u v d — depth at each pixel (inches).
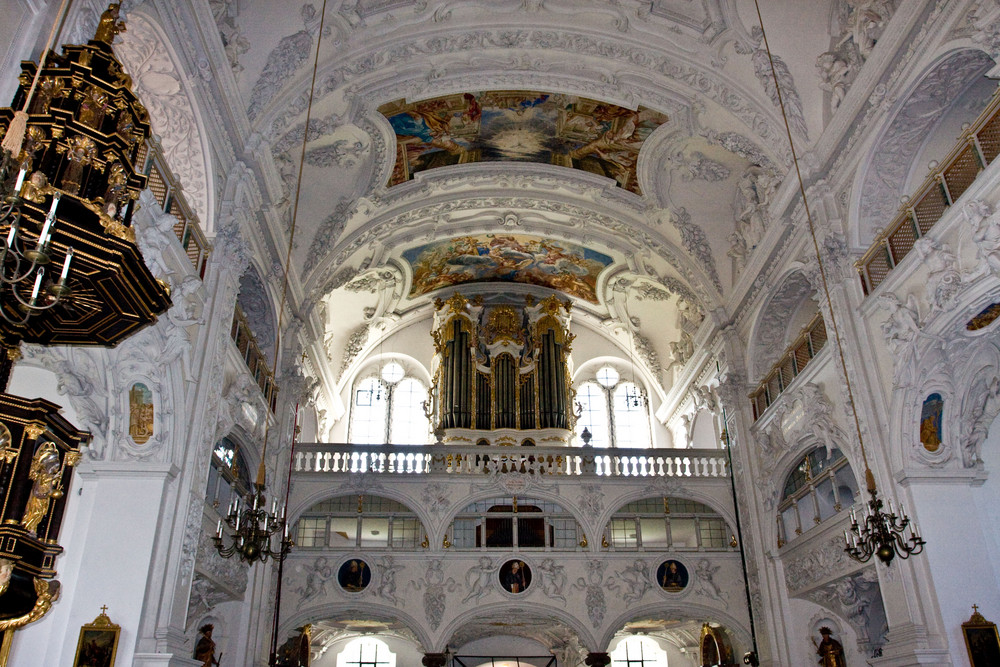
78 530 434.6
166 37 429.7
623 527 735.7
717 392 796.0
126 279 234.5
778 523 689.0
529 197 819.4
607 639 670.5
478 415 911.7
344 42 585.0
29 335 260.7
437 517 709.9
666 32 605.0
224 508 584.1
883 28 504.7
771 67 571.8
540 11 609.6
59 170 233.1
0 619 292.8
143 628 402.0
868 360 507.5
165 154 493.0
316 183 714.8
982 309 423.2
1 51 261.6
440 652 653.9
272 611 656.4
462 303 976.3
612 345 1065.5
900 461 473.1
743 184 706.2
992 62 458.6
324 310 909.2
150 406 438.9
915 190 526.9
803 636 650.2
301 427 829.2
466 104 693.9
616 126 714.2
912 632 441.4
